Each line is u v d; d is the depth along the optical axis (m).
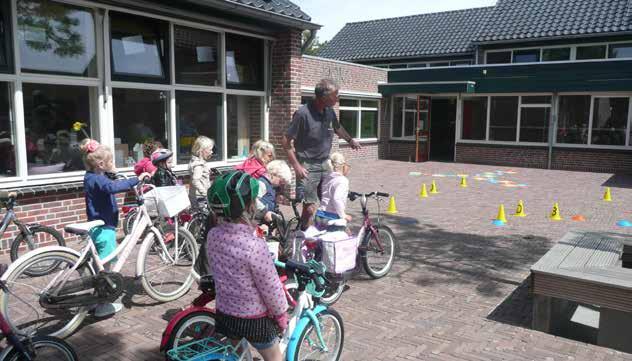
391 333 4.12
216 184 2.47
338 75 16.56
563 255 4.58
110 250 4.28
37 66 6.32
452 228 8.04
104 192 4.20
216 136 8.84
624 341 4.00
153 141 7.73
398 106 19.73
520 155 17.69
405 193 11.59
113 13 7.01
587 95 16.41
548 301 4.15
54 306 3.74
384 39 25.12
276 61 9.38
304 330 2.98
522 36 19.50
